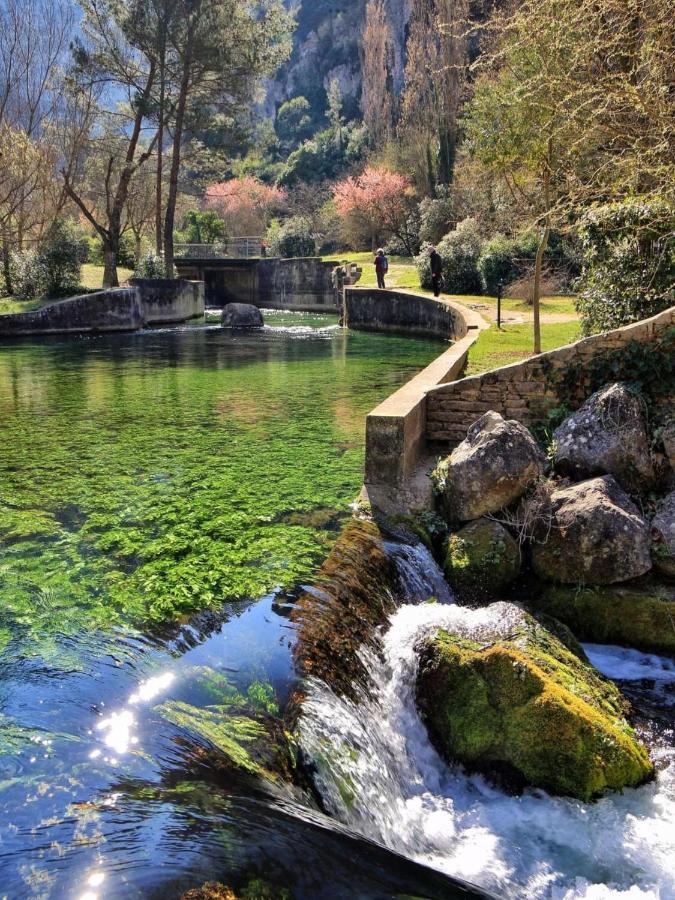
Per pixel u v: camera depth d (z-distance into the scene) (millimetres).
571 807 4078
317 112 92938
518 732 4234
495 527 6168
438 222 42531
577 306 10430
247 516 6559
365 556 5652
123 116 35031
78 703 3619
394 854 3277
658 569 5930
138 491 7262
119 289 27703
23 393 12867
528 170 12922
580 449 6680
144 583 5172
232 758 3375
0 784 2945
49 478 7688
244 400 12180
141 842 2691
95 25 31562
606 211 9180
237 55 33406
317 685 4098
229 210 64188
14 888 2412
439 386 8117
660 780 4262
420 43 46188
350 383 13930
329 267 40969
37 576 5273
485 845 3816
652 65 9008
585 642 5793
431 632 4805
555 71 10328
